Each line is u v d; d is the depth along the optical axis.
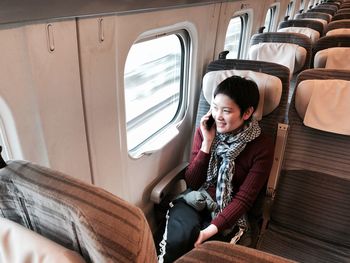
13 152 0.79
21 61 0.70
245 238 1.27
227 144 1.32
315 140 1.26
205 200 1.33
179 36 1.51
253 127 1.28
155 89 1.51
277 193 1.35
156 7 1.07
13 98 0.71
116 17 0.95
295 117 1.29
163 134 1.61
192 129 1.88
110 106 1.06
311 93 1.21
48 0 0.61
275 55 2.22
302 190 1.30
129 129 1.38
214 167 1.38
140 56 1.31
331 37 2.17
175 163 1.79
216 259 0.41
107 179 1.17
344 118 1.17
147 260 0.40
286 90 1.39
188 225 1.21
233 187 1.35
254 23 2.61
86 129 0.98
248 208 1.26
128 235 0.38
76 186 0.42
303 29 2.93
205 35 1.64
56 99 0.82
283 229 1.34
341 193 1.23
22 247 0.44
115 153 1.18
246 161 1.30
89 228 0.37
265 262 0.40
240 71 1.44
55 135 0.85
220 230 1.21
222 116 1.24
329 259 1.18
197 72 1.69
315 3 7.25
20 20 0.61
